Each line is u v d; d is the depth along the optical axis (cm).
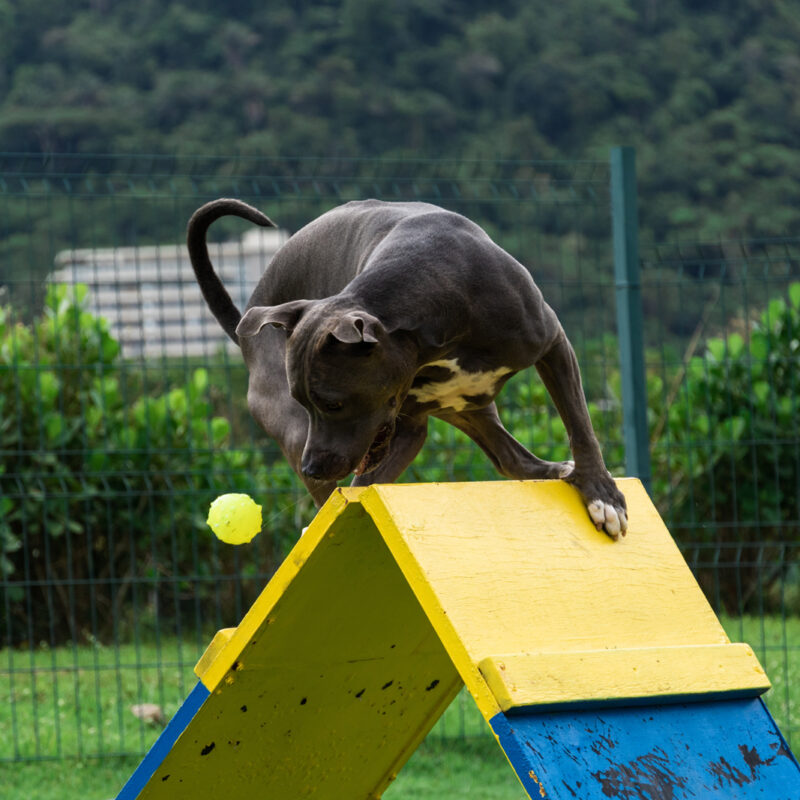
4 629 1127
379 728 492
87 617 1143
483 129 3991
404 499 381
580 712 353
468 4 4381
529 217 2353
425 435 490
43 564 1131
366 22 4231
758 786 362
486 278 420
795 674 892
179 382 1215
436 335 411
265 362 495
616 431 1059
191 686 934
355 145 3953
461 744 769
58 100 4050
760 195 3409
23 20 4306
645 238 3238
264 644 418
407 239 423
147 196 766
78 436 1080
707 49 4003
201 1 4328
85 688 926
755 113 3731
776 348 1123
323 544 388
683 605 411
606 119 3884
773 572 1211
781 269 1319
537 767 330
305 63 4138
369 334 377
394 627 449
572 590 390
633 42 4012
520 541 396
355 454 401
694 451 1152
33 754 745
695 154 3550
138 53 4234
